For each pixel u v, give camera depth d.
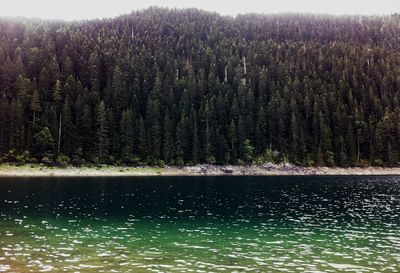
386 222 38.88
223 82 157.00
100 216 41.12
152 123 128.25
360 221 39.44
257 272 22.22
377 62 175.38
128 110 127.31
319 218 41.22
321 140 135.88
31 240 29.03
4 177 92.44
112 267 22.50
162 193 64.56
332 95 148.00
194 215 42.78
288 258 25.27
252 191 68.75
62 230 33.22
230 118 139.88
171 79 150.50
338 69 170.38
